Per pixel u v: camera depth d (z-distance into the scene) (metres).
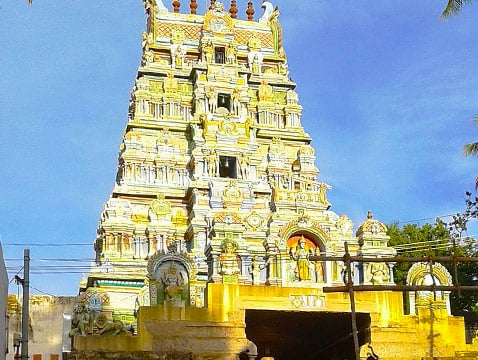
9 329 49.50
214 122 67.56
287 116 73.06
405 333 36.53
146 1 76.25
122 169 65.94
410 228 66.19
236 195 62.50
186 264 37.59
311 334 41.97
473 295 61.59
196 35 75.06
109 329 35.53
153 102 69.69
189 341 34.12
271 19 78.88
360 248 48.84
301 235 46.47
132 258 59.69
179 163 66.38
